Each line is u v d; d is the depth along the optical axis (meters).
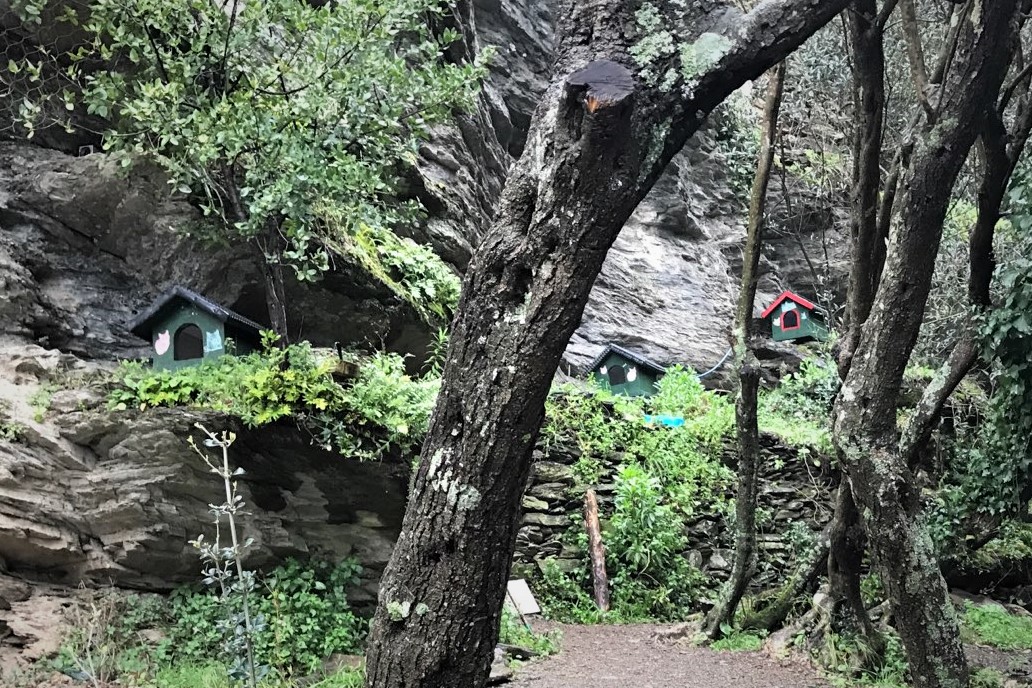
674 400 10.77
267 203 6.29
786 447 10.28
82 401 5.92
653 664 6.42
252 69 7.04
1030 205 6.39
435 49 7.34
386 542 6.52
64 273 7.38
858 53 5.51
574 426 9.26
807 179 16.00
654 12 2.54
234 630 4.28
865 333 4.16
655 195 15.58
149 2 6.34
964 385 12.09
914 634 4.10
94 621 5.35
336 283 7.80
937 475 10.53
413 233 9.74
